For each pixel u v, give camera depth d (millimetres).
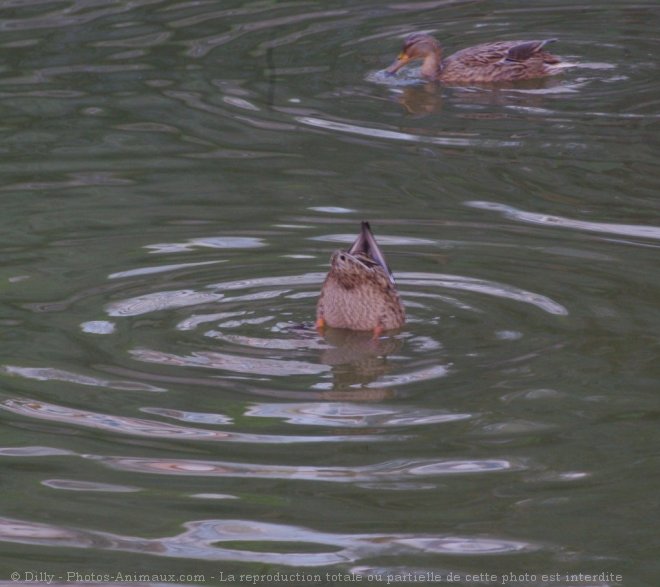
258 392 11172
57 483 9562
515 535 8836
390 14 28219
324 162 18359
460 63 23094
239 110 20953
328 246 14914
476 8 29094
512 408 10812
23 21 26328
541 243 14992
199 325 12656
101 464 9859
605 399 10953
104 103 21297
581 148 18906
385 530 8922
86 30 25781
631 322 12602
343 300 12469
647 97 21656
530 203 16500
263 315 12953
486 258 14500
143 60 23828
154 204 16500
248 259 14477
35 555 8609
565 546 8703
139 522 9031
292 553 8633
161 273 14016
